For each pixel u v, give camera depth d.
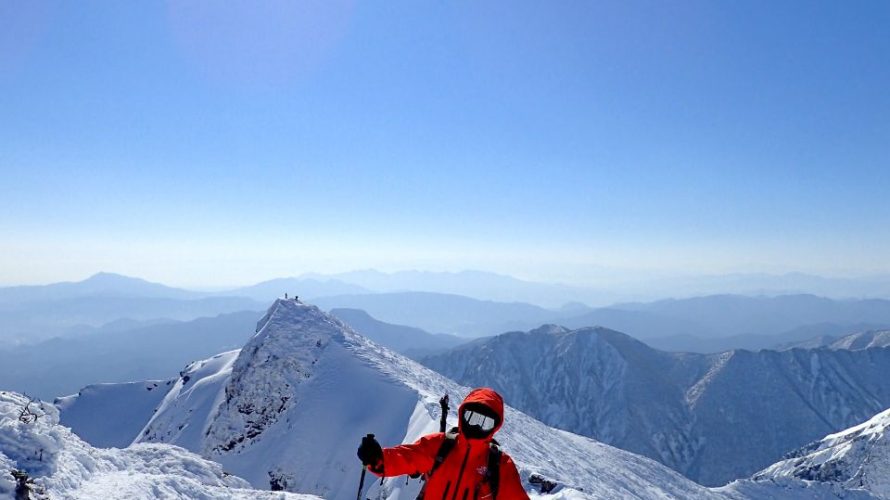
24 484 11.10
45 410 15.41
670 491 95.25
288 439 76.19
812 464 196.75
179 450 23.88
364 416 76.75
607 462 95.88
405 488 49.25
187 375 132.62
